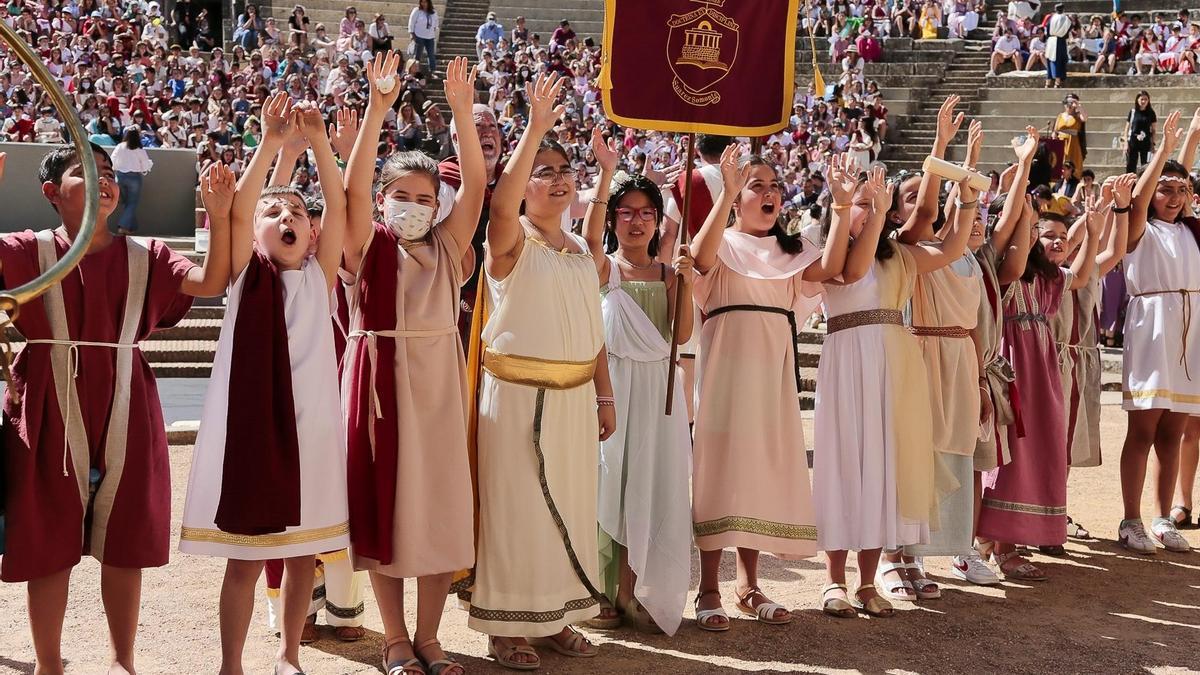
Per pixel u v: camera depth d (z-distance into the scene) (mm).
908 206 5965
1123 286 7703
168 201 17469
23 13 23719
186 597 5285
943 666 4719
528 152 4355
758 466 5051
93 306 3926
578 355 4559
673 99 5129
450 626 5078
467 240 4445
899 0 28703
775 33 5250
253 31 26688
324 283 4148
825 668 4656
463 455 4328
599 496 4938
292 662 4258
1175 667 4789
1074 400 6746
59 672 4031
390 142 20016
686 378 6078
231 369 3951
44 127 19000
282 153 4500
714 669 4609
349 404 4297
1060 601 5676
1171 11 27844
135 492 3973
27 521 3811
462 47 28328
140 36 25922
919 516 5391
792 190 20719
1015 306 6176
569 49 27422
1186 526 7207
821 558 6281
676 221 6707
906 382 5395
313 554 4059
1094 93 24828
